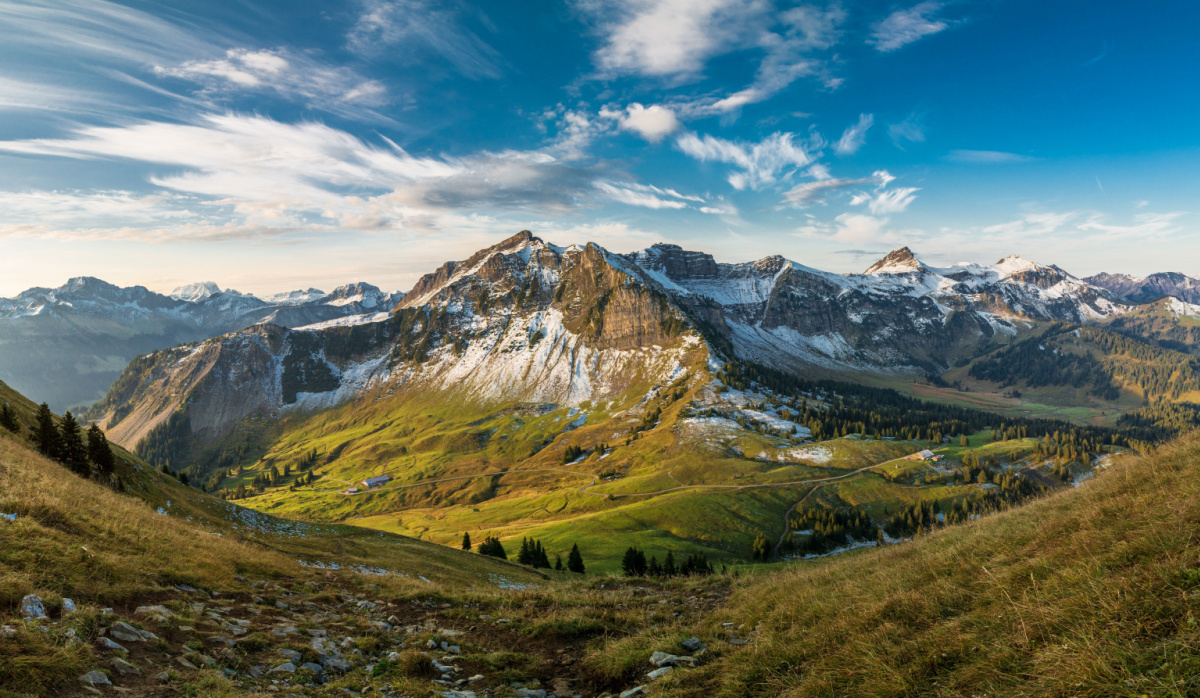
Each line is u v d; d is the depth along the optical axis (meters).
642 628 18.53
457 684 13.31
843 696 8.80
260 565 25.25
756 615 16.47
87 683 9.24
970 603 10.45
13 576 11.66
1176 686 5.85
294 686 11.86
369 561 46.00
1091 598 8.23
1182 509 9.54
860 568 19.33
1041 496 19.48
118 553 17.11
